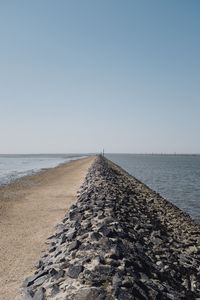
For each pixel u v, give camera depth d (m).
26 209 17.86
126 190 24.30
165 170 76.19
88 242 8.80
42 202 20.25
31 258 9.77
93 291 5.96
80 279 6.55
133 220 13.29
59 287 6.48
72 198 21.61
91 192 19.17
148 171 71.50
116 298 5.86
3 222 14.62
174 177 55.75
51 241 11.27
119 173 43.97
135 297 5.98
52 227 13.54
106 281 6.48
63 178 38.03
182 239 13.55
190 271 9.34
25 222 14.65
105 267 6.99
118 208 14.72
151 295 6.37
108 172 36.12
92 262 7.37
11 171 57.16
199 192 36.41
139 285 6.54
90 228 10.35
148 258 8.87
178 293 7.10
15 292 7.42
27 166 77.25
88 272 6.76
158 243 11.09
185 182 47.19
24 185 31.47
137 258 8.13
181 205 27.91
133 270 7.23
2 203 19.95
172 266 9.02
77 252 8.16
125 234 9.83
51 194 23.91
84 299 5.82
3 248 10.77
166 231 13.98
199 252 12.01
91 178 28.25
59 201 20.47
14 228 13.52
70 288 6.29
